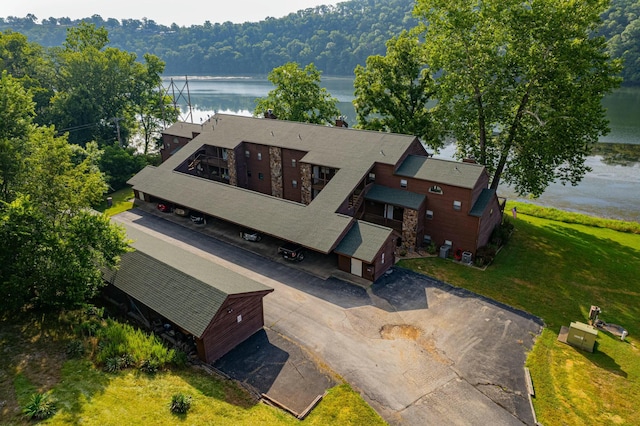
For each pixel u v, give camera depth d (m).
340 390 21.55
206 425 18.11
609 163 67.12
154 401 19.08
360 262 32.03
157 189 45.00
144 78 67.81
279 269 33.72
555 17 37.06
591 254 38.03
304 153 43.47
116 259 24.94
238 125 51.47
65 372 20.25
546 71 39.19
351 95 134.00
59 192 26.56
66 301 23.86
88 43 67.62
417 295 30.30
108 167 52.78
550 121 39.75
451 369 23.23
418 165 37.69
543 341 25.78
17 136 26.58
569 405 21.05
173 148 57.22
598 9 37.50
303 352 24.33
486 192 36.31
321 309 28.48
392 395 21.34
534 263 35.84
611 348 25.41
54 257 22.89
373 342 25.27
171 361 22.31
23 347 22.08
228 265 34.31
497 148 47.25
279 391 21.44
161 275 26.58
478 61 42.44
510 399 21.30
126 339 22.75
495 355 24.44
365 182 39.03
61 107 59.44
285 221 35.69
